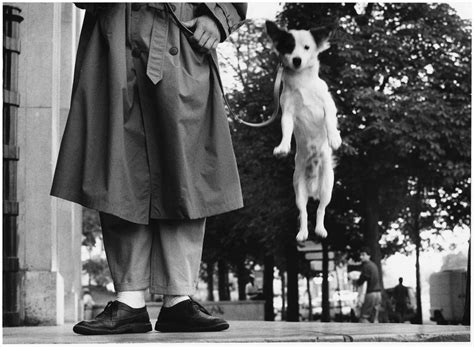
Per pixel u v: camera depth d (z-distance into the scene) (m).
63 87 9.99
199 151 2.77
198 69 2.79
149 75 2.66
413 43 20.91
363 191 20.59
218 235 25.48
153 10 2.76
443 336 2.55
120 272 2.73
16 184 7.10
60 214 9.73
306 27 20.39
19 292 7.07
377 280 15.09
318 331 2.71
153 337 2.40
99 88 2.71
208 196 2.75
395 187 21.42
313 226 20.88
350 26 20.33
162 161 2.70
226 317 19.91
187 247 2.79
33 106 7.45
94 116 2.68
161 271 2.77
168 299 2.79
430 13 20.91
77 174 2.65
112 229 2.74
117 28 2.72
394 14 20.88
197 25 2.79
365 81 19.52
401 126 18.78
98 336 2.54
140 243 2.74
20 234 7.22
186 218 2.69
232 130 21.08
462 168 19.89
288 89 5.39
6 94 7.07
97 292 25.03
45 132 7.43
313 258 22.45
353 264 24.42
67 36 10.04
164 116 2.68
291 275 22.42
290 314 22.41
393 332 2.57
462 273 25.00
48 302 7.12
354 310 23.16
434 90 19.89
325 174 5.49
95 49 2.74
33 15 7.52
